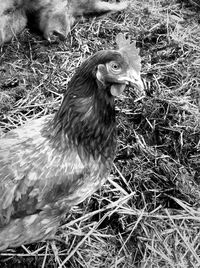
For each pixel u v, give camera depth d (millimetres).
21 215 439
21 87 641
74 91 429
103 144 447
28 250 500
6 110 615
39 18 690
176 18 750
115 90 418
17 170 437
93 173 453
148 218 521
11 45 693
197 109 619
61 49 694
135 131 593
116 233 512
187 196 539
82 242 503
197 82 653
